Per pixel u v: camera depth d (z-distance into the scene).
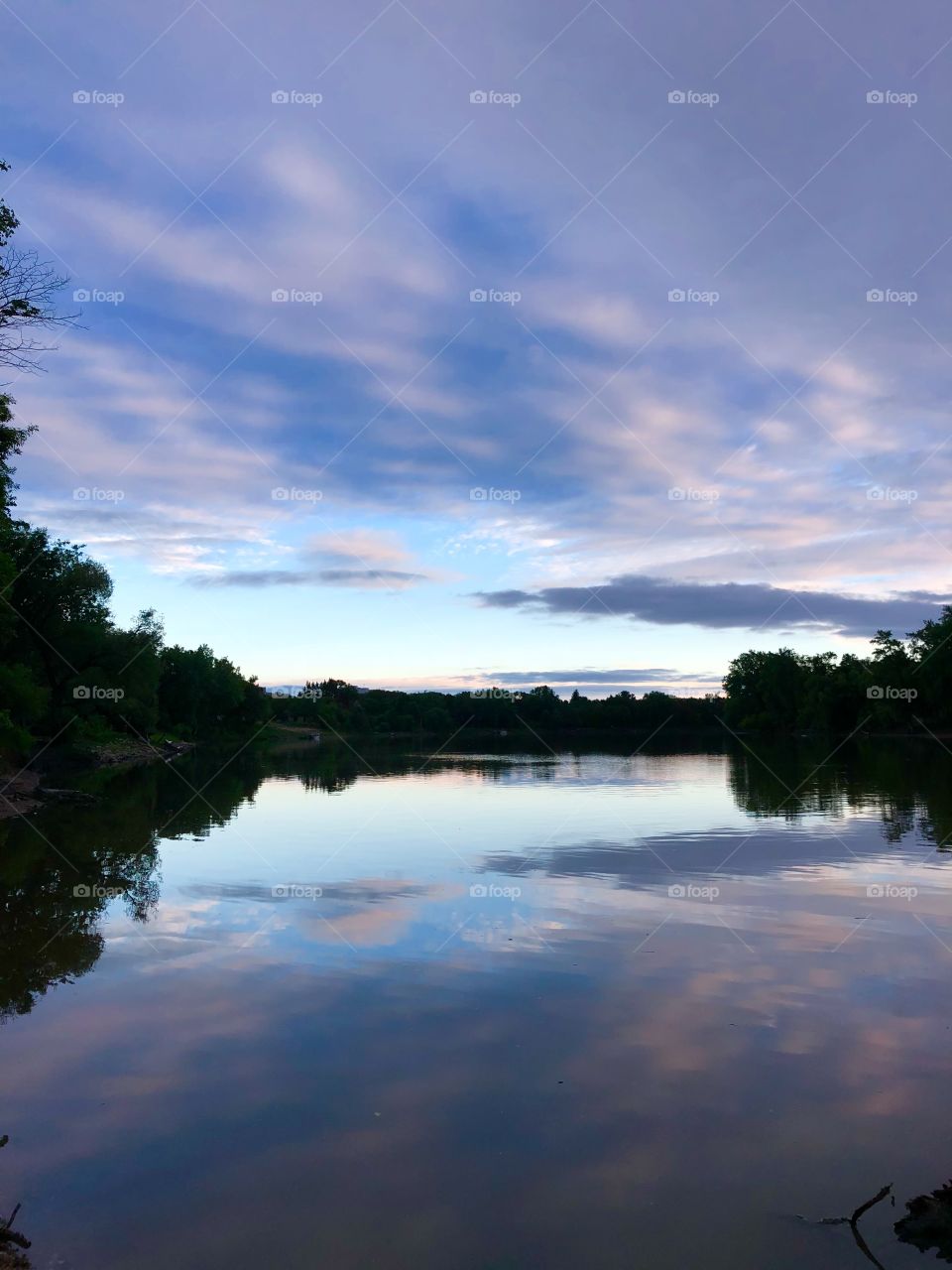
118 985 9.86
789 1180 5.80
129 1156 6.17
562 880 15.45
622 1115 6.70
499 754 65.81
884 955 10.72
